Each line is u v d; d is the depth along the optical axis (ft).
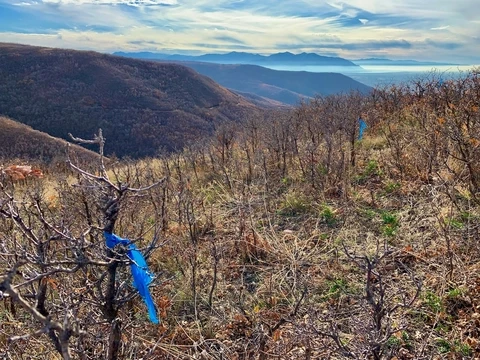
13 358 7.82
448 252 10.93
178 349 9.83
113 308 6.52
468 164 13.98
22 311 10.39
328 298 10.80
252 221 14.90
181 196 15.71
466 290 9.92
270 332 9.09
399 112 25.54
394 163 17.95
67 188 15.99
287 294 11.27
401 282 10.80
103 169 6.36
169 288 11.89
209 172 22.31
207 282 12.15
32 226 9.74
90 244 6.14
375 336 6.89
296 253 12.82
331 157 18.84
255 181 19.49
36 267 7.23
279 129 24.80
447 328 9.16
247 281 12.29
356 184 17.16
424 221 13.46
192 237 13.51
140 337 9.55
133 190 6.06
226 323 10.58
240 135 28.63
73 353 6.89
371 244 12.65
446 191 13.47
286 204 16.34
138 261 6.34
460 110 18.57
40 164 34.09
